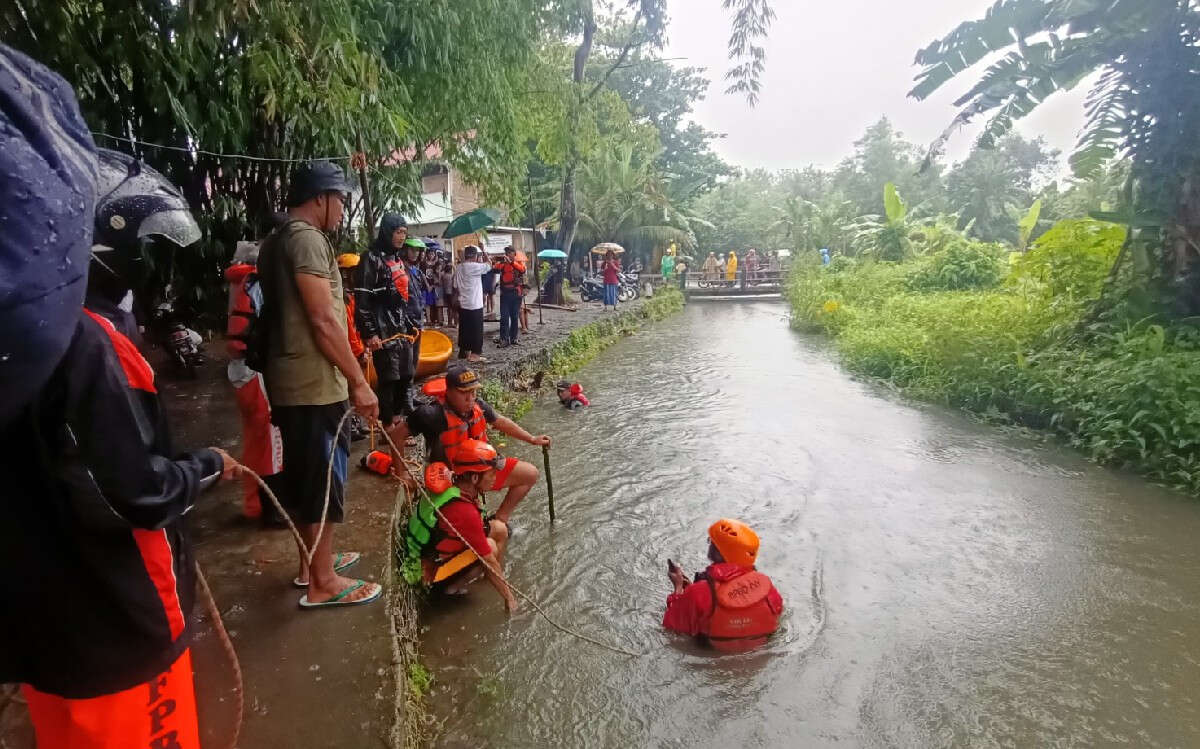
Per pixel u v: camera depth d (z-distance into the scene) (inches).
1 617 55.7
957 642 155.6
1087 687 140.6
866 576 185.0
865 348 483.5
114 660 58.1
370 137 318.3
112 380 54.9
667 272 1121.4
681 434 316.2
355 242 380.8
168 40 233.5
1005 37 337.7
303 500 121.3
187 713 65.8
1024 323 400.2
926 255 810.2
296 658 112.8
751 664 147.3
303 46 211.9
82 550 55.6
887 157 2006.6
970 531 213.0
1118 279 362.0
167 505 59.0
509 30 409.7
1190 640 156.4
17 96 46.1
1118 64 327.9
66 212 47.4
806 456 284.7
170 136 296.8
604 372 477.4
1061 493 243.8
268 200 354.0
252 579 136.0
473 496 168.4
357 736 96.9
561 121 613.6
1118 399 284.5
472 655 149.0
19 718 92.7
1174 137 314.2
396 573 150.6
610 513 223.1
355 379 115.2
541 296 758.5
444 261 520.1
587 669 144.7
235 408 248.7
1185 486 244.5
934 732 128.3
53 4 192.1
